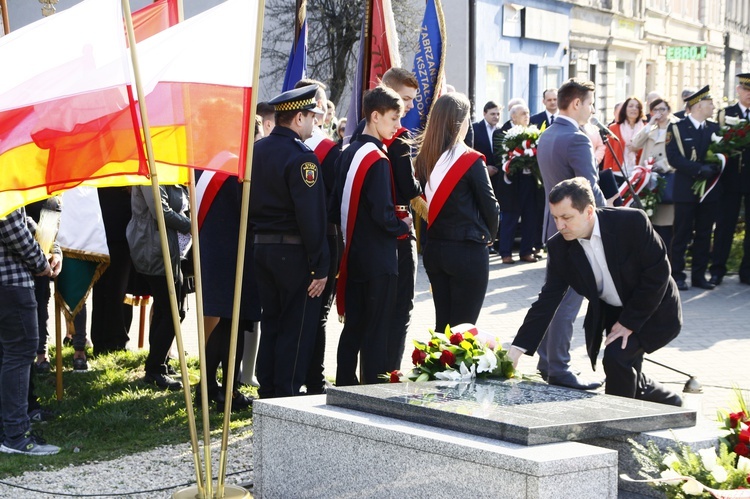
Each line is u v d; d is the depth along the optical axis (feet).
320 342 22.06
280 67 79.66
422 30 24.11
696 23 132.46
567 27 93.30
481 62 79.25
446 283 21.39
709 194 37.29
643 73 113.80
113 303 27.37
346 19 75.87
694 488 11.79
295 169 19.17
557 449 12.26
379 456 13.62
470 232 20.75
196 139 14.48
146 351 28.09
